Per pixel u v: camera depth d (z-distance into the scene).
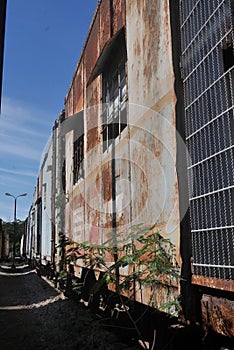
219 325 2.49
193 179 2.85
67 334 5.94
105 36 5.68
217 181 2.51
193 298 2.79
